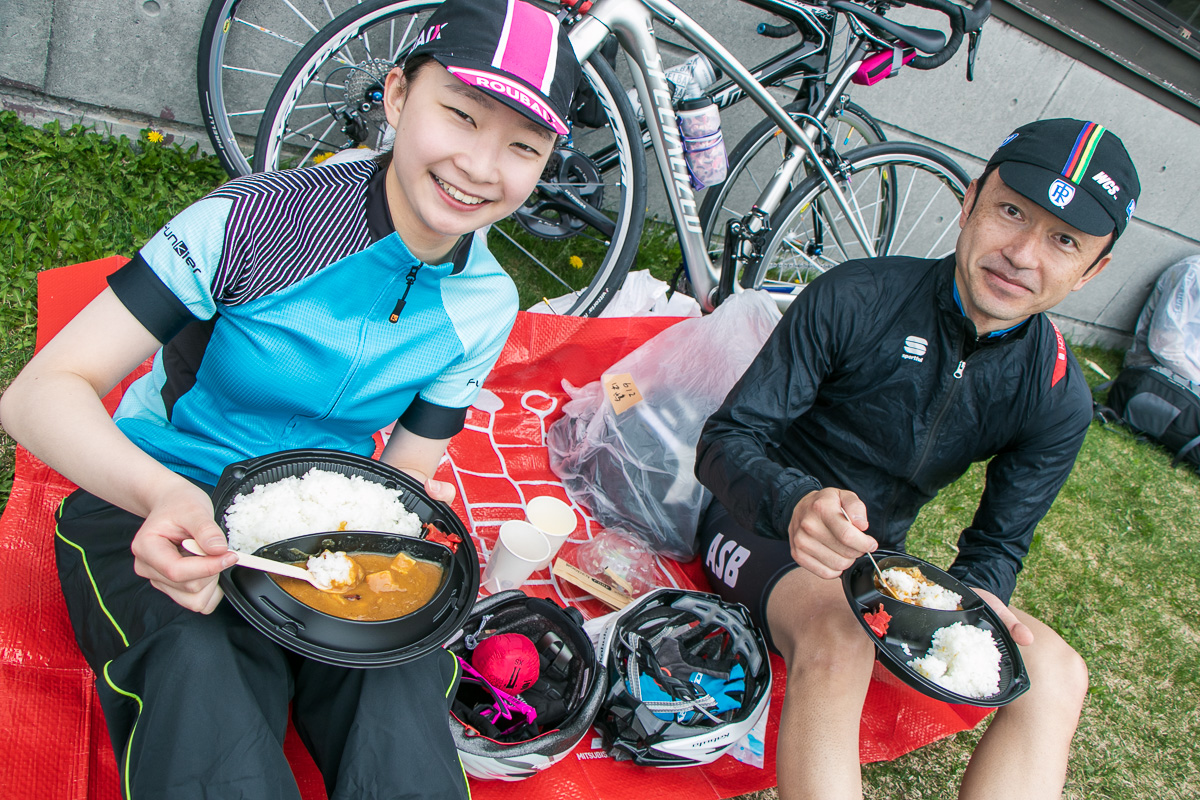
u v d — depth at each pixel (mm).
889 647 1468
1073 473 3594
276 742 1026
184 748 940
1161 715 2479
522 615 1637
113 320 1068
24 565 1435
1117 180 1507
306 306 1166
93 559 1160
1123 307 5445
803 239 3541
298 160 3023
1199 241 5285
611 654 1636
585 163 2891
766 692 1687
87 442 998
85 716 1286
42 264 2232
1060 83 4254
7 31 2498
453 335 1313
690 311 3025
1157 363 4703
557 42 1077
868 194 4230
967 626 1521
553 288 3221
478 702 1476
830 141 3033
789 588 1720
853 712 1468
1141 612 2904
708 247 3256
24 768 1189
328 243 1146
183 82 2811
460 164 1052
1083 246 1542
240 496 1106
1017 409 1829
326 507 1144
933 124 4152
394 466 1435
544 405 2580
